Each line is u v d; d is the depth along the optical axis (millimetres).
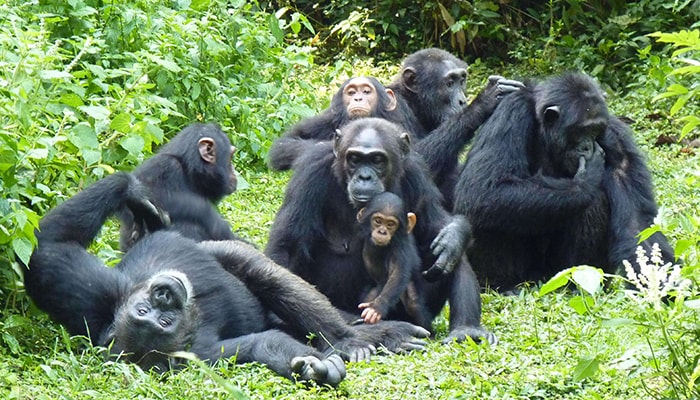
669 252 16000
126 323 10914
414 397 10711
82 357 11086
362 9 30000
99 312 11586
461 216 14711
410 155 14688
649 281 9688
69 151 14047
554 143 16359
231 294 12156
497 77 17703
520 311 14281
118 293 11594
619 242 16125
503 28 28953
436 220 14742
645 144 22781
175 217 14141
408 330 13031
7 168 12156
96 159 13375
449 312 13969
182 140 14734
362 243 13969
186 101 19844
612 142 16672
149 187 13961
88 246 12414
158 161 14375
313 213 14203
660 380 10914
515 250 16781
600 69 26656
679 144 22812
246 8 22703
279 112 21734
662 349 10727
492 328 13766
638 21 28125
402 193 14516
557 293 15508
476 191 16375
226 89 20859
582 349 12219
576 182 16078
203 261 12219
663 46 27609
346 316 13578
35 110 13664
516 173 16375
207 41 20609
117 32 19500
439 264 13742
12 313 12312
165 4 21875
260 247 16141
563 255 16609
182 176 14484
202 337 11461
